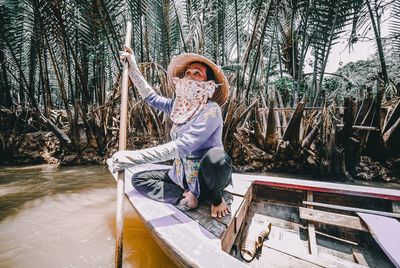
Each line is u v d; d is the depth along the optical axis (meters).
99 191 2.97
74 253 1.53
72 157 4.90
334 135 3.90
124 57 1.73
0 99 6.58
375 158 4.08
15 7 5.30
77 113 4.89
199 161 1.28
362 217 1.42
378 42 5.12
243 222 1.54
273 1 4.36
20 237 1.75
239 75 4.98
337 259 1.36
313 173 4.19
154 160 1.07
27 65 7.00
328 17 4.44
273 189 1.90
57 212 2.26
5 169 4.48
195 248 0.87
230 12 5.68
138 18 5.06
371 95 3.97
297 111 3.91
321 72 4.85
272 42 6.24
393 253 1.08
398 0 4.70
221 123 1.28
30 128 5.87
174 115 1.37
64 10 4.31
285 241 1.51
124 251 1.53
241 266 0.77
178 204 1.29
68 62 5.05
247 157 4.53
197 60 1.40
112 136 5.11
